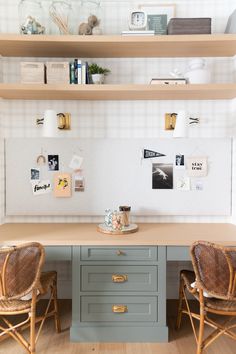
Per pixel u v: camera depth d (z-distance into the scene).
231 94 2.36
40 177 2.59
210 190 2.59
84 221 2.64
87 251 2.04
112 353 1.96
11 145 2.58
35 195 2.59
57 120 2.50
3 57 2.55
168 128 2.57
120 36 2.15
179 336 2.15
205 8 2.54
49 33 2.40
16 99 2.57
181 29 2.21
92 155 2.58
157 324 2.07
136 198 2.59
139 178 2.58
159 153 2.57
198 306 2.57
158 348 2.02
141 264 2.04
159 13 2.53
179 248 2.04
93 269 2.05
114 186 2.59
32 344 1.81
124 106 2.59
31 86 2.17
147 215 2.61
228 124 2.58
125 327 2.08
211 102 2.58
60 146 2.58
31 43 2.20
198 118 2.58
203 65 2.33
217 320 2.37
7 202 2.59
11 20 2.54
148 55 2.49
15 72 2.56
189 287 1.97
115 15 2.55
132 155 2.58
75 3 2.46
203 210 2.59
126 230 2.20
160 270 2.04
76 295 2.06
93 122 2.59
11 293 1.73
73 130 2.60
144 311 2.08
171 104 2.58
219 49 2.35
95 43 2.20
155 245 2.03
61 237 2.09
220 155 2.57
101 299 2.06
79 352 1.97
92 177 2.59
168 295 2.68
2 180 2.56
